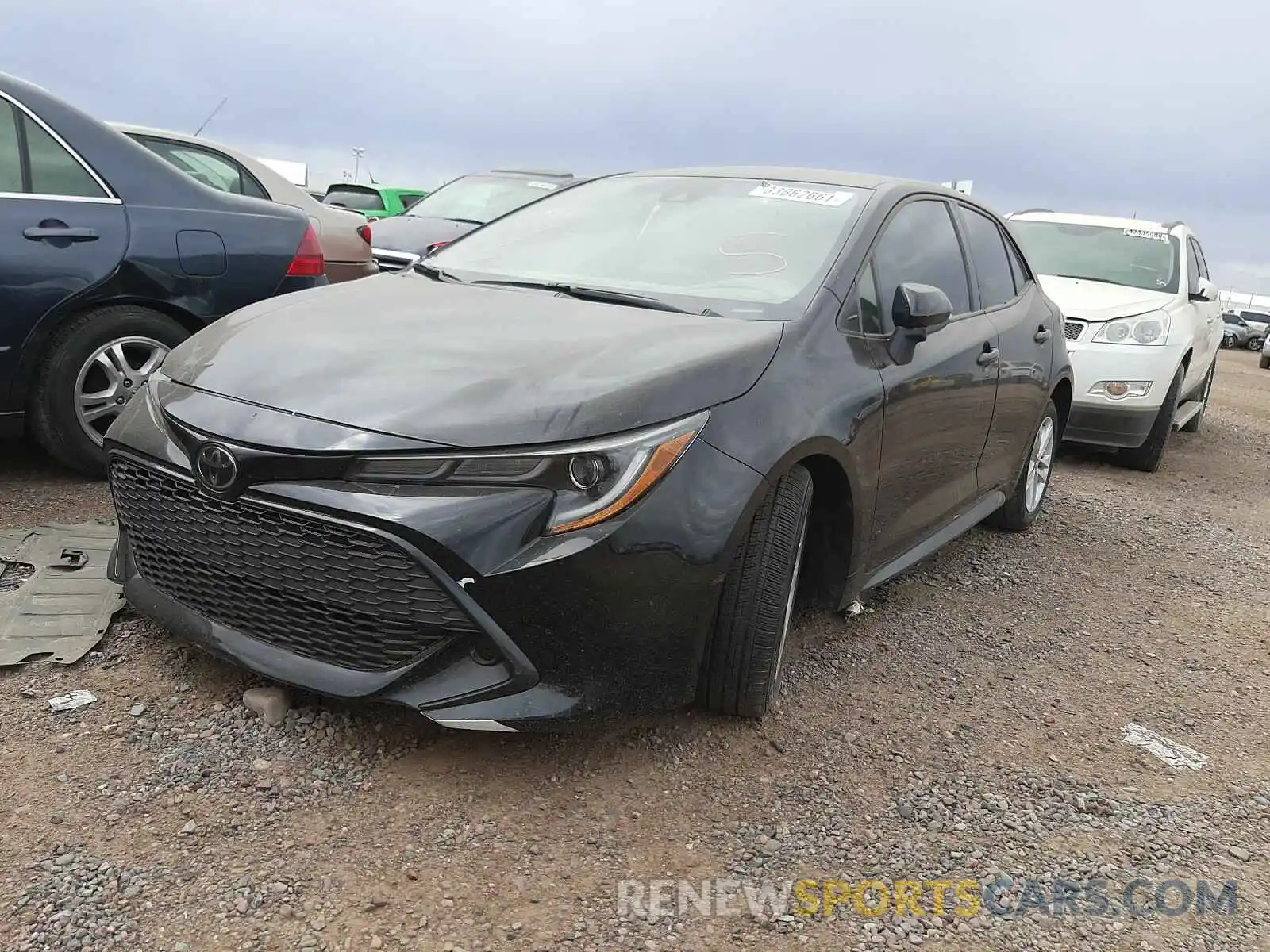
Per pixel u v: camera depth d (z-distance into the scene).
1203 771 3.05
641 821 2.45
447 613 2.28
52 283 3.96
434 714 2.33
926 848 2.50
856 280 3.22
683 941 2.10
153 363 4.31
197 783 2.39
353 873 2.17
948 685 3.42
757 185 3.79
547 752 2.66
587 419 2.32
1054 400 5.29
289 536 2.37
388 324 2.83
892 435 3.22
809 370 2.85
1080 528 5.67
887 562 3.59
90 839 2.17
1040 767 2.96
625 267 3.41
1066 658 3.79
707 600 2.49
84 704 2.64
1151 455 7.46
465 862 2.24
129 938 1.93
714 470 2.47
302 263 4.70
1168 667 3.82
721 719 2.91
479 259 3.68
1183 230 8.61
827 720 3.05
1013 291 4.73
